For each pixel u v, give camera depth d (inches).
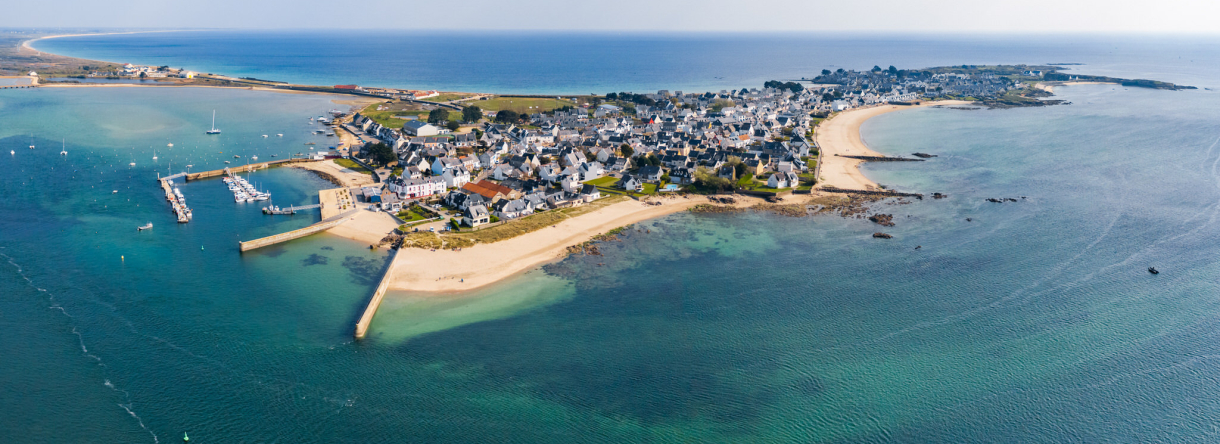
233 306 4318.4
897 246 5634.8
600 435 3127.5
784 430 3179.1
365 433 3112.7
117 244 5383.9
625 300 4520.2
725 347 3892.7
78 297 4365.2
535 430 3154.5
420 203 6604.3
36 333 3878.0
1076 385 3543.3
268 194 6884.8
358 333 3937.0
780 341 3964.1
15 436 3004.4
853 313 4338.1
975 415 3302.2
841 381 3567.9
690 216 6496.1
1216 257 5319.9
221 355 3715.6
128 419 3152.1
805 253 5457.7
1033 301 4527.6
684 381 3553.2
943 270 5078.7
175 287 4584.2
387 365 3659.0
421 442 3063.5
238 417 3193.9
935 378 3602.4
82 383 3408.0
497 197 6505.9
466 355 3777.1
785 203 6968.5
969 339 4008.4
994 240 5777.6
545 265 5142.7
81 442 2987.2
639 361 3735.2
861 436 3147.1
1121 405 3376.0
